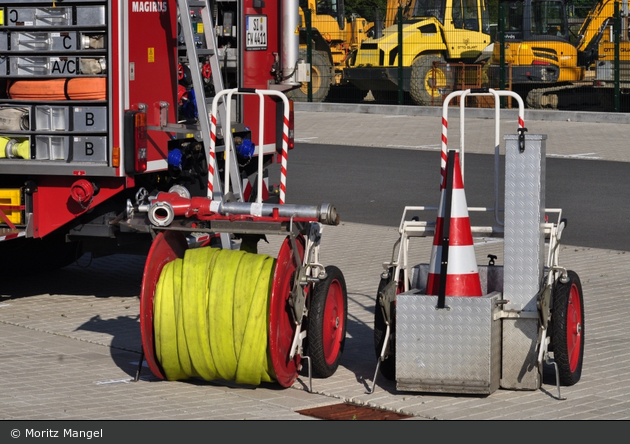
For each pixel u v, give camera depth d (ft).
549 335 29.66
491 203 69.21
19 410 27.63
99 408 27.96
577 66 126.93
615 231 59.62
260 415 27.45
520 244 28.94
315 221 29.55
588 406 28.09
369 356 34.35
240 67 46.19
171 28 40.50
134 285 46.44
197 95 38.06
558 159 89.81
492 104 129.90
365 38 142.82
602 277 47.14
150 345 29.99
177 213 30.14
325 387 30.45
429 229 31.17
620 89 125.80
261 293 28.76
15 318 39.50
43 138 38.34
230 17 46.75
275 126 49.08
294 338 29.55
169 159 40.52
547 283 29.35
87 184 38.09
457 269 29.32
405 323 28.81
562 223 30.71
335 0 143.54
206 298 29.07
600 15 127.03
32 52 38.22
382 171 84.43
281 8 48.78
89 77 37.63
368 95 150.61
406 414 27.53
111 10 37.14
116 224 39.50
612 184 76.64
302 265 30.17
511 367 29.45
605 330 37.24
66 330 37.58
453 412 27.58
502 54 125.80
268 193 50.03
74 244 47.32
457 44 130.41
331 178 80.59
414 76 129.70
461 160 30.50
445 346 28.53
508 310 29.19
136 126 37.78
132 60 38.04
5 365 32.55
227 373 29.50
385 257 52.54
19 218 38.83
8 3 38.29
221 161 44.62
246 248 34.58
